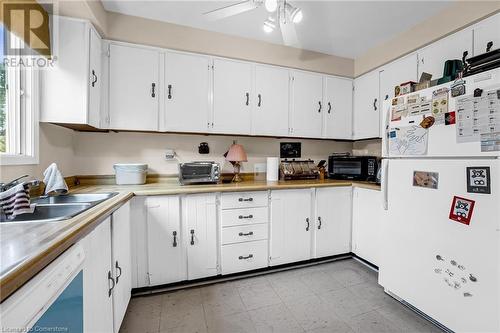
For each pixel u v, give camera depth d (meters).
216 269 2.04
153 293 1.86
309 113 2.71
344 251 2.53
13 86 1.45
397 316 1.61
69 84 1.66
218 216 2.05
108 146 2.24
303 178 2.78
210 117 2.29
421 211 1.54
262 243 2.19
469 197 1.29
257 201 2.16
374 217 2.25
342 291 1.91
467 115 1.29
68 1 1.50
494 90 1.18
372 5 1.87
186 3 1.86
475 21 1.73
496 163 1.18
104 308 1.15
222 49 2.29
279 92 2.57
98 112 1.89
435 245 1.46
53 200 1.51
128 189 1.88
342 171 2.85
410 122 1.60
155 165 2.38
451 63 1.64
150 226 1.84
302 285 2.00
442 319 1.42
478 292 1.25
